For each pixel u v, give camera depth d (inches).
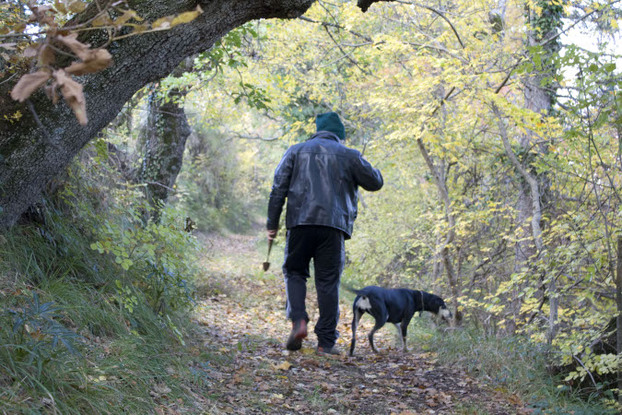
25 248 138.5
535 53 166.7
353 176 192.2
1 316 101.6
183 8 115.4
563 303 217.9
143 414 106.8
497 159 311.6
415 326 322.7
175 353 153.9
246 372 164.7
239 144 911.7
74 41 47.4
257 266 565.0
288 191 191.6
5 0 95.2
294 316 188.1
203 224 858.8
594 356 157.1
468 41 284.7
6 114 112.9
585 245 177.9
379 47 286.4
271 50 358.6
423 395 171.5
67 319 126.1
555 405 164.4
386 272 454.3
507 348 209.0
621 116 154.4
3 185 116.6
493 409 160.4
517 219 298.8
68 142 118.7
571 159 188.4
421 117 273.1
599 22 299.0
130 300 149.8
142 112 335.9
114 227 161.8
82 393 99.4
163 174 310.5
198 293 329.1
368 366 206.7
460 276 309.1
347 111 428.5
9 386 89.6
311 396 153.6
